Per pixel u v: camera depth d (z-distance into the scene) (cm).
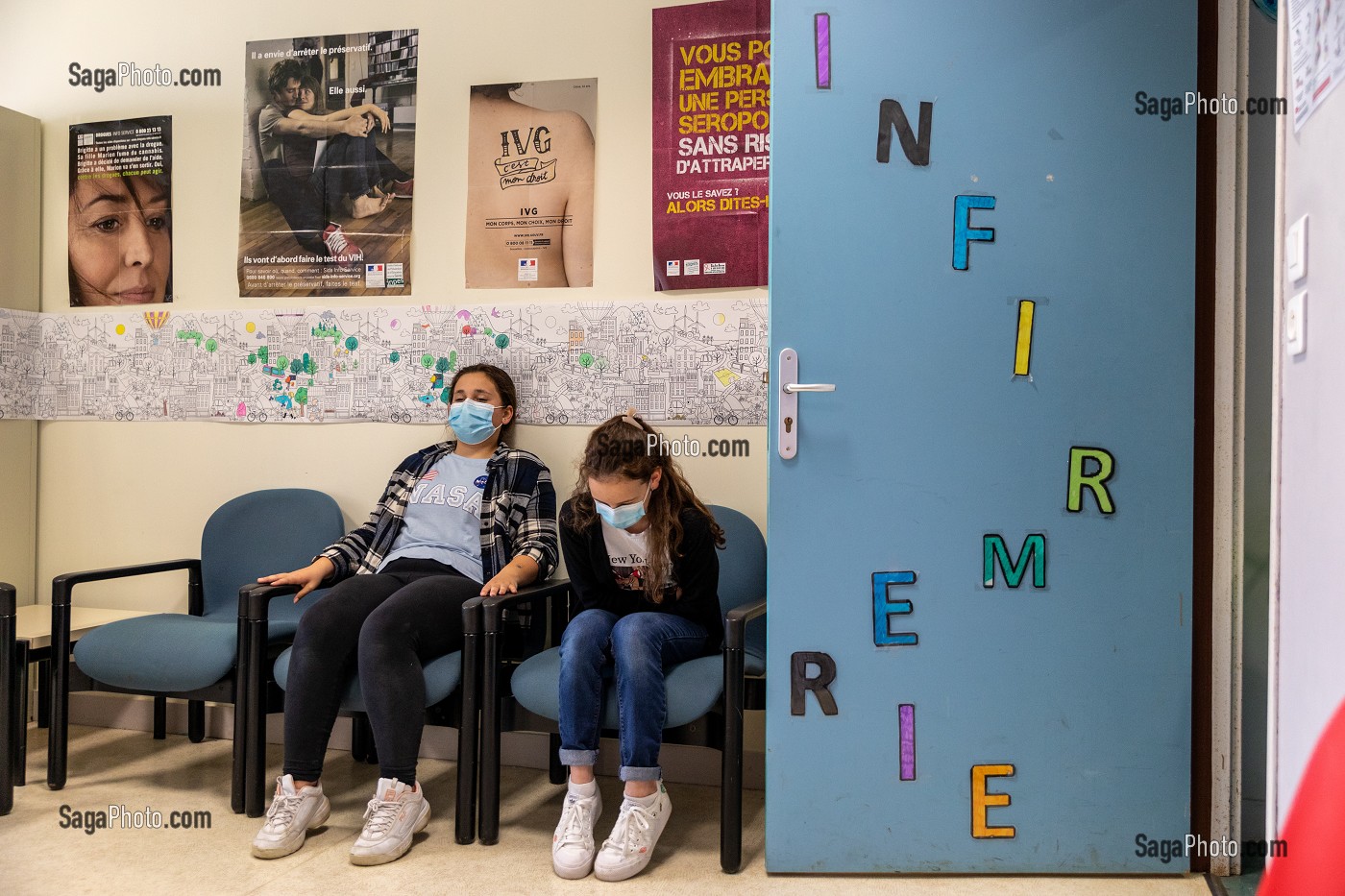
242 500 256
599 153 250
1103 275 182
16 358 280
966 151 183
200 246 276
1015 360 183
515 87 255
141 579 278
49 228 288
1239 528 185
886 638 183
